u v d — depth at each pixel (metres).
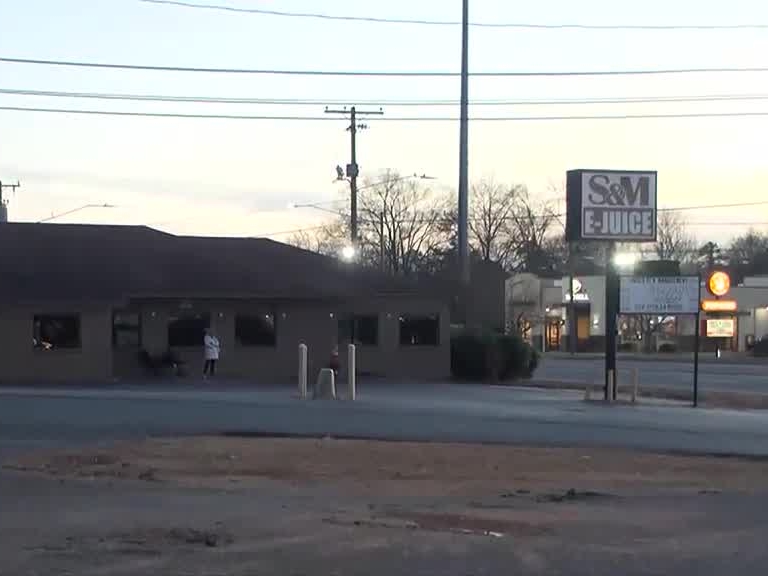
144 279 37.41
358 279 42.22
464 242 40.66
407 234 82.06
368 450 18.11
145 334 37.78
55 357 35.28
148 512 10.79
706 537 10.20
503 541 9.49
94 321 35.75
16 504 11.34
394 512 11.38
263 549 8.83
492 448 19.00
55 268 36.97
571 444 20.12
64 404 24.77
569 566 8.48
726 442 20.95
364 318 41.09
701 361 61.66
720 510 12.19
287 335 39.88
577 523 10.86
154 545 8.90
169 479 14.23
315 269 42.03
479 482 14.90
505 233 93.94
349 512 11.25
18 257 37.34
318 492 13.23
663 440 21.11
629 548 9.41
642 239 32.53
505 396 32.03
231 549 8.80
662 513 11.85
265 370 39.41
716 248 115.50
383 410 25.27
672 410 28.70
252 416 23.14
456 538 9.56
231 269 40.06
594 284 80.88
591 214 32.06
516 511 11.77
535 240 94.50
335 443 19.03
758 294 77.38
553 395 33.16
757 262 113.38
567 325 81.50
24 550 8.62
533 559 8.70
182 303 38.31
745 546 9.72
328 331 40.41
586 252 93.19
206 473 15.15
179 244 41.78
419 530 10.00
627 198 32.38
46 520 10.20
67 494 12.21
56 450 17.25
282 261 42.09
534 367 43.25
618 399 31.59
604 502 12.76
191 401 26.27
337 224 87.94
